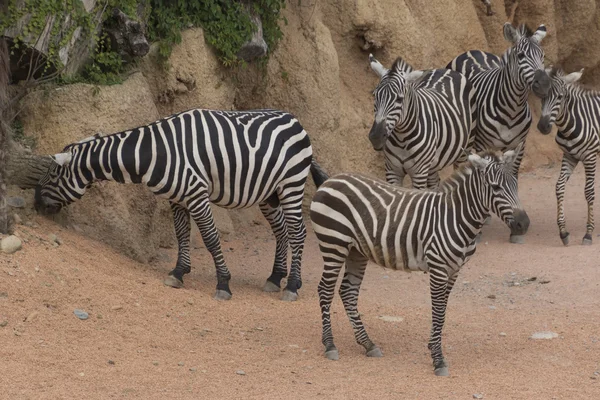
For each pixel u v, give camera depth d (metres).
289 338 12.66
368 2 23.47
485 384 10.73
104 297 12.79
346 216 11.49
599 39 31.62
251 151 14.58
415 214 11.22
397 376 11.02
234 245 19.03
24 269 12.55
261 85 20.94
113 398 9.73
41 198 14.39
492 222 20.73
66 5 15.08
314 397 10.08
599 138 18.34
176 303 13.46
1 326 11.16
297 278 15.04
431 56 25.09
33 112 15.50
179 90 18.16
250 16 19.33
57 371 10.35
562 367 11.49
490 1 27.75
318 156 21.64
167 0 18.20
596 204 22.03
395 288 15.99
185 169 14.10
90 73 16.28
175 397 9.92
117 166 14.08
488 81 18.88
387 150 17.28
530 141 28.20
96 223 15.59
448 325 13.59
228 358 11.55
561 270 16.56
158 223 17.61
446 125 17.53
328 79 21.78
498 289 15.77
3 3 14.05
